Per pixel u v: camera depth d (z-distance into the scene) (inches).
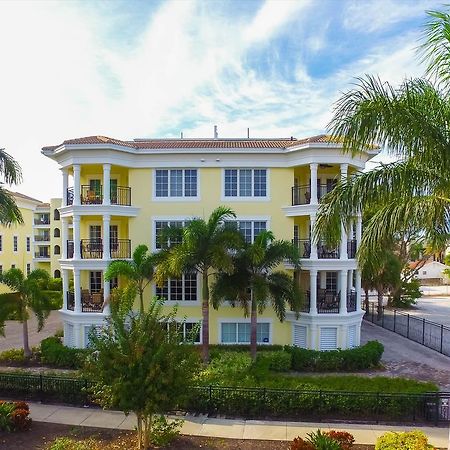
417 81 416.5
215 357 775.1
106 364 410.9
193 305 911.7
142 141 1122.7
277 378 610.5
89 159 874.8
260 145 936.9
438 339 1037.8
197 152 901.8
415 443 382.0
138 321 434.9
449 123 409.1
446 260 2130.9
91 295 920.3
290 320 895.7
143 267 794.2
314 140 861.2
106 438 468.8
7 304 802.2
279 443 455.8
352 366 780.6
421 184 422.6
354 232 928.3
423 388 554.6
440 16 395.2
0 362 808.9
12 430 482.6
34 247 2351.1
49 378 591.2
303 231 964.0
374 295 1998.0
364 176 443.2
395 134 402.6
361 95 413.7
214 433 480.4
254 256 718.5
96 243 949.8
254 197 916.6
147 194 922.7
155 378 401.1
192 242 720.3
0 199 743.7
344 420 516.4
